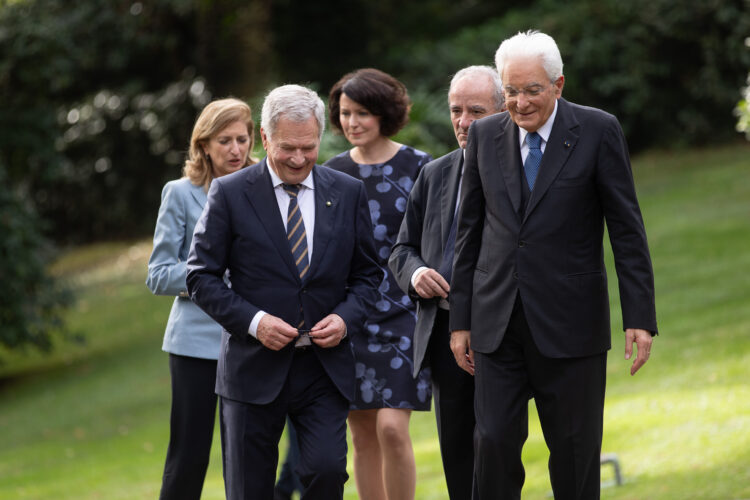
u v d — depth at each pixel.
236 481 10.86
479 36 55.91
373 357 13.39
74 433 29.09
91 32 52.09
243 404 10.81
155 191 57.91
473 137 10.77
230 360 10.91
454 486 12.10
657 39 52.56
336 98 14.36
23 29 44.81
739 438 16.11
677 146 52.94
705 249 35.31
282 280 10.80
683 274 32.78
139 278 50.19
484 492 10.58
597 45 52.84
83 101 56.81
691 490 14.19
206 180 13.50
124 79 57.09
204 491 20.81
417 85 54.62
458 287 10.83
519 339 10.37
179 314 13.08
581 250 10.16
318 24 59.97
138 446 26.41
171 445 13.08
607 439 18.52
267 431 10.90
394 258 12.27
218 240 10.85
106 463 24.89
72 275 53.22
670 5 51.72
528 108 9.88
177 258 13.23
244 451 10.81
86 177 58.16
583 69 53.41
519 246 10.21
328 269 10.95
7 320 36.66
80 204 59.19
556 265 10.11
